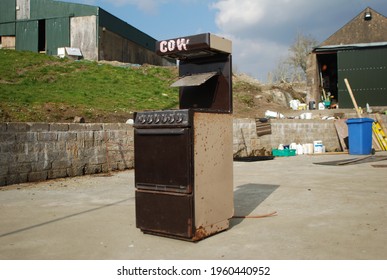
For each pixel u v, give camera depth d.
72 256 3.35
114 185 7.74
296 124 15.95
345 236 3.78
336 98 26.25
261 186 7.18
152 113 3.90
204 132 3.83
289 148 15.02
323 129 16.83
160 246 3.60
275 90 24.58
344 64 22.19
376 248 3.38
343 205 5.27
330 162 11.53
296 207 5.23
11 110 10.90
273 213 4.90
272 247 3.49
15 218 4.82
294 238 3.76
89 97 14.79
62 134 8.98
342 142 16.70
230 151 4.25
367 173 8.71
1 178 7.70
